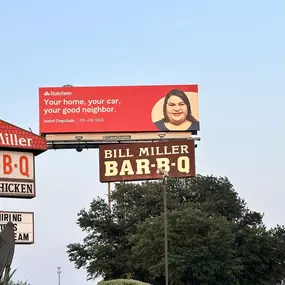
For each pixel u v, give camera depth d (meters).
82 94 99.06
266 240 92.62
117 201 94.75
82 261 90.50
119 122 99.50
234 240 87.62
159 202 93.06
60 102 98.88
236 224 95.69
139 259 85.31
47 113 98.56
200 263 80.56
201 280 81.81
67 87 99.12
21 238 44.38
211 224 83.00
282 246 93.38
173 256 79.19
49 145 98.19
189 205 92.38
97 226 92.06
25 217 44.66
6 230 31.14
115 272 88.75
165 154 98.62
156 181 96.75
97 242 92.25
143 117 99.88
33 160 45.59
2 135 44.75
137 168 98.50
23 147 45.12
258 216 102.75
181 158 98.38
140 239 82.69
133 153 98.88
